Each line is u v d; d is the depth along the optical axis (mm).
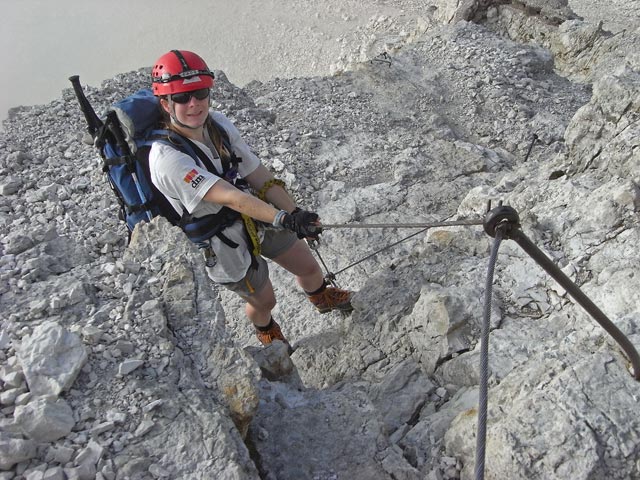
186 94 3498
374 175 7535
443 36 10891
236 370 3117
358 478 3102
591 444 2736
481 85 9602
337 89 9500
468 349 4125
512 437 2840
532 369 3184
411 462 3357
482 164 7672
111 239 4398
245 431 3061
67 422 2740
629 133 4746
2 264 3725
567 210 4695
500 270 4578
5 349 3070
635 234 4254
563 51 12227
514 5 12906
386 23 38031
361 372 4570
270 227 4250
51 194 5836
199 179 3594
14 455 2572
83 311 3328
